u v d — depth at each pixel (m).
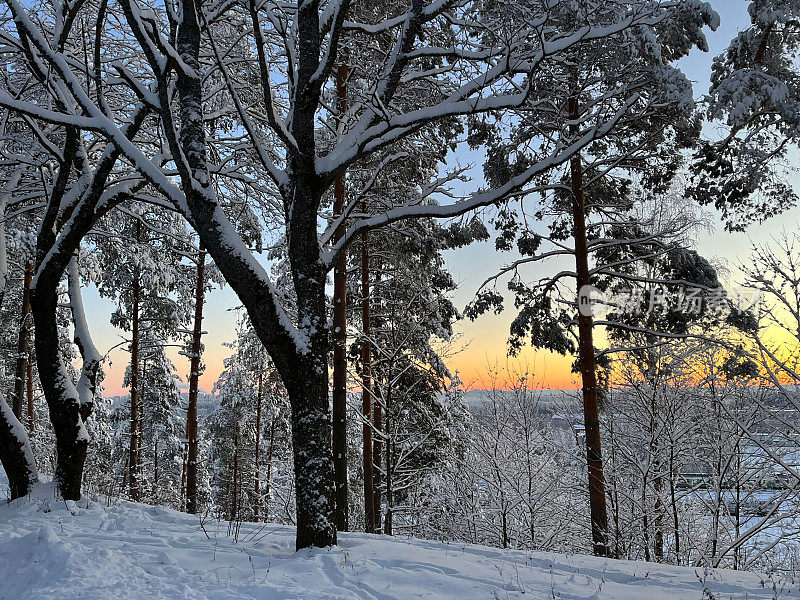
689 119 11.98
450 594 5.62
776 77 9.84
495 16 9.12
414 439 19.48
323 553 6.64
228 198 13.66
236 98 7.48
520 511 18.19
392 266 18.47
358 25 8.90
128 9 6.98
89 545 6.83
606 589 6.16
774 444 16.27
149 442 31.25
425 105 11.35
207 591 5.29
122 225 19.20
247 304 7.28
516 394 18.34
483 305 15.03
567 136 9.62
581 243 13.81
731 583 6.60
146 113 10.11
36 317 9.94
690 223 14.20
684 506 17.44
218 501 33.69
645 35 8.44
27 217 15.24
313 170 7.40
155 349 29.08
